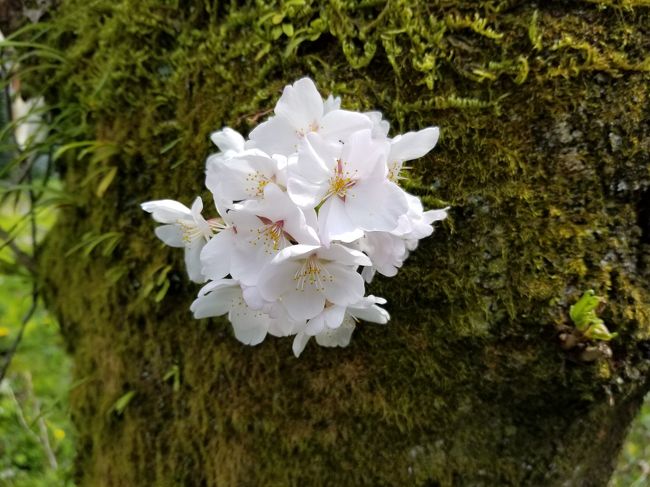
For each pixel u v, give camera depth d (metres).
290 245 0.15
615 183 0.17
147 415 0.24
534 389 0.19
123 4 0.21
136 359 0.24
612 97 0.16
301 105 0.15
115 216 0.23
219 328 0.21
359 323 0.20
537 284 0.17
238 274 0.15
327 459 0.21
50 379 0.58
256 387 0.21
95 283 0.25
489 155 0.17
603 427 0.21
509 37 0.17
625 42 0.16
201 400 0.22
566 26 0.16
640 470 0.41
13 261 0.30
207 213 0.20
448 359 0.19
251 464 0.21
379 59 0.18
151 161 0.21
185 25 0.20
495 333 0.18
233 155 0.15
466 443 0.20
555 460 0.20
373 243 0.15
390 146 0.15
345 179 0.15
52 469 0.46
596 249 0.17
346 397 0.20
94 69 0.22
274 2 0.18
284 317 0.16
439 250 0.18
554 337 0.18
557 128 0.17
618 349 0.17
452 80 0.17
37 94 0.25
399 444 0.20
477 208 0.18
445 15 0.17
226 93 0.20
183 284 0.22
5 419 0.51
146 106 0.21
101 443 0.26
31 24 0.24
